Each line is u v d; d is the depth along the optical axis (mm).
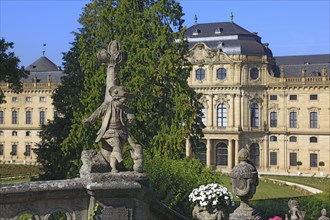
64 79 47719
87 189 11227
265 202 37750
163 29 38531
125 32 39594
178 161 27719
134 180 11688
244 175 13961
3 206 10406
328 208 38156
